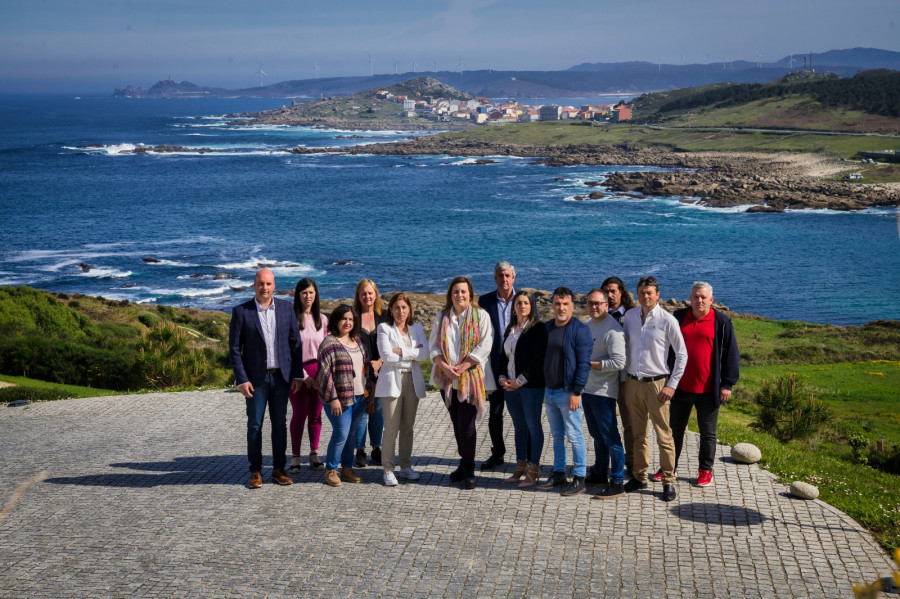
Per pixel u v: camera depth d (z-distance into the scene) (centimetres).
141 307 4153
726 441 1055
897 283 6750
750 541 709
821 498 834
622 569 654
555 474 846
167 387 1745
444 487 855
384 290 6131
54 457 1021
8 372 1920
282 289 6122
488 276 6800
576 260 7644
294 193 12888
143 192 12862
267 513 787
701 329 822
